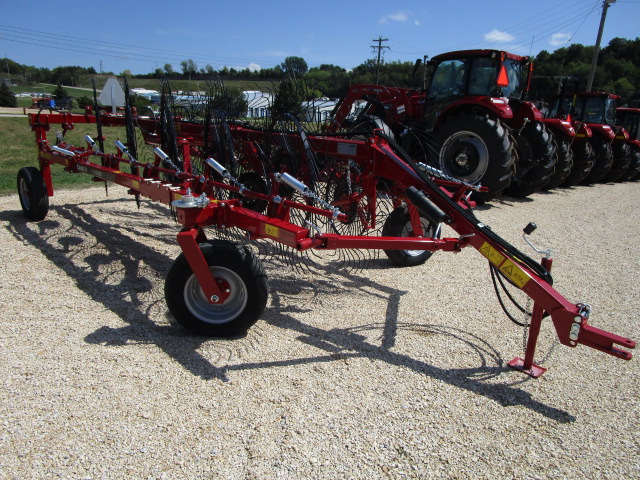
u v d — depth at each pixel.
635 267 5.20
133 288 3.90
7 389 2.51
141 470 2.02
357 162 4.17
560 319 2.60
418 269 4.75
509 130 8.16
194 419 2.35
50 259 4.49
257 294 3.00
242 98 5.23
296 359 2.96
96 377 2.65
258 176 5.86
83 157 5.01
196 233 2.95
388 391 2.68
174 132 5.11
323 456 2.16
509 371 2.96
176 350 2.98
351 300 3.93
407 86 11.62
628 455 2.28
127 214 6.34
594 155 11.86
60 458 2.07
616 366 3.08
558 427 2.46
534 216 7.89
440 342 3.28
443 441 2.31
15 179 8.77
